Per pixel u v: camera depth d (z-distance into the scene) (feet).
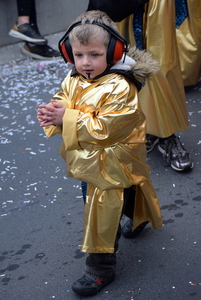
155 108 11.00
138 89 7.13
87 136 6.61
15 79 19.19
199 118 14.03
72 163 7.11
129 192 8.02
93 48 6.46
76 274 8.34
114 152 6.89
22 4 20.61
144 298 7.60
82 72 6.78
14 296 7.95
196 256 8.46
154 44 10.69
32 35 20.93
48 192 11.08
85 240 7.28
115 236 7.31
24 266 8.67
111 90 6.64
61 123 6.78
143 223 8.90
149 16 10.48
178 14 14.88
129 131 6.88
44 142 13.66
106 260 7.65
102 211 7.16
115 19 10.05
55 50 21.70
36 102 16.69
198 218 9.56
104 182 6.93
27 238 9.48
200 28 14.66
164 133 11.08
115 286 7.93
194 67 15.25
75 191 11.03
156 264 8.37
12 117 15.53
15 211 10.42
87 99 6.82
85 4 25.18
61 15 24.59
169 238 9.04
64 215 10.14
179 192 10.54
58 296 7.86
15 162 12.60
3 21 22.57
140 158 7.29
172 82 10.97
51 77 19.16
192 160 11.57
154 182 11.02
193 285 7.76
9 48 22.80
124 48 6.68
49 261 8.75
